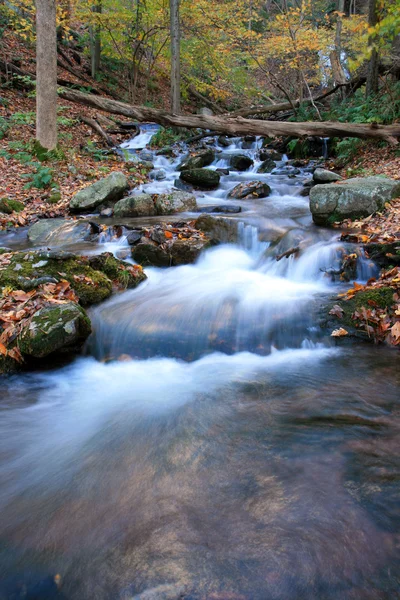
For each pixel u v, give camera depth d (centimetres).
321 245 596
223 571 193
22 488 259
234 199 959
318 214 705
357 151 1159
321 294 514
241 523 221
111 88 1941
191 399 359
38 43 1046
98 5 1686
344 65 1884
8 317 437
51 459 287
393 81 1359
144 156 1329
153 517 230
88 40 2114
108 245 694
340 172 1091
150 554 206
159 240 654
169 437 306
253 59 1733
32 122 1248
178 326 479
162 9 1592
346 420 311
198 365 427
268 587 185
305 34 1531
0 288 484
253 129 1228
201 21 1652
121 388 390
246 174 1179
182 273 609
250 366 416
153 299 529
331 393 352
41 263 531
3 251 588
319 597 180
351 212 686
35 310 446
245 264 649
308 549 202
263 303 500
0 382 400
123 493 251
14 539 220
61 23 1592
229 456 279
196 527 221
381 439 285
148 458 284
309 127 1147
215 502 238
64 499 248
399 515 219
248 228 706
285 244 650
